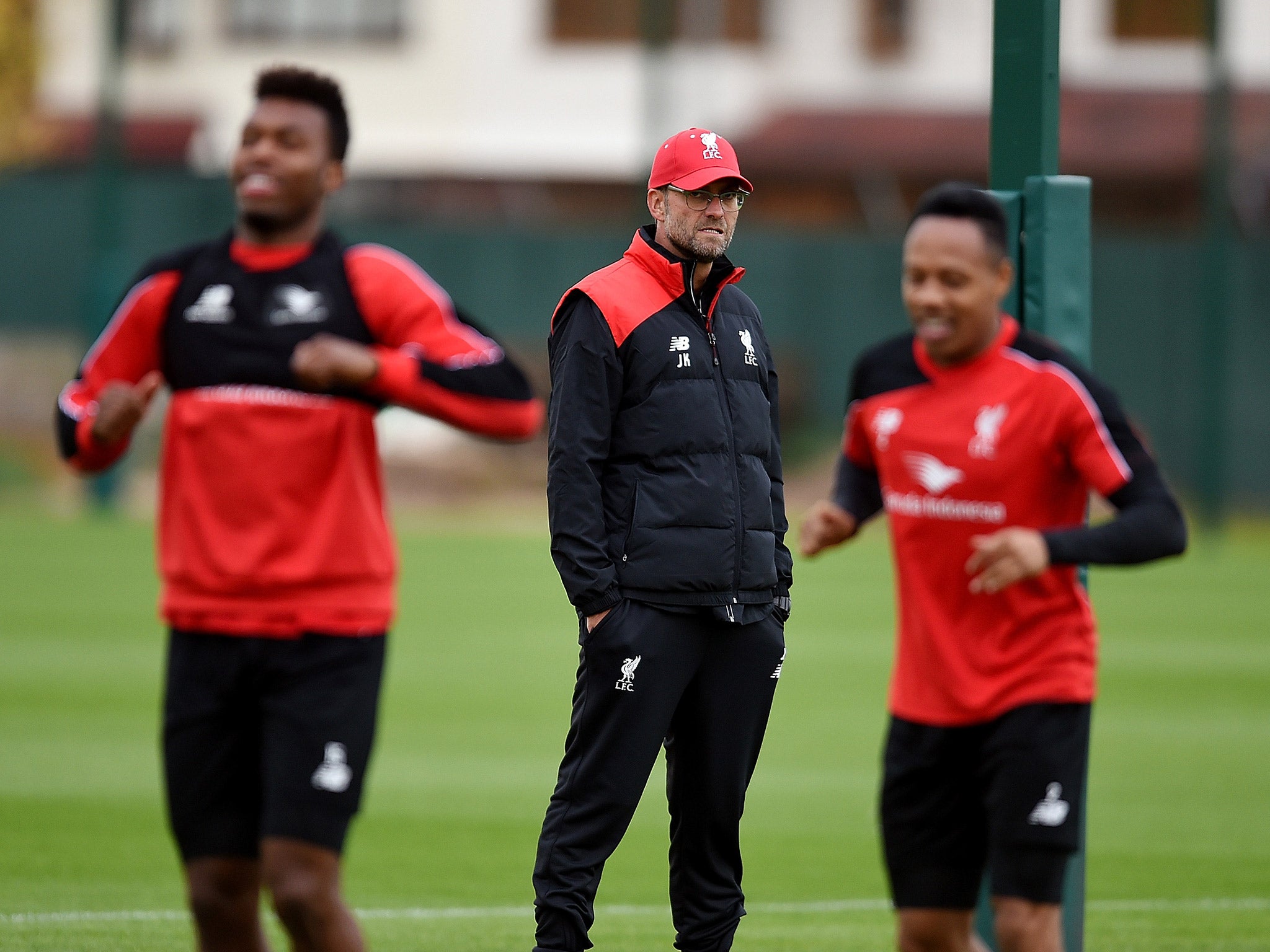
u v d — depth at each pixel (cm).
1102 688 4209
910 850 1580
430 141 12125
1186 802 2980
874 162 11231
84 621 5047
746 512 1652
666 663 1617
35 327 9669
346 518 1508
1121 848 2641
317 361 1454
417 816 2797
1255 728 3694
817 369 9656
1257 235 10581
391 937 2081
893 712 1591
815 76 11956
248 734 1528
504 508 9375
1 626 4938
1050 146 1714
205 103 12131
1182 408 9356
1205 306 8625
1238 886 2397
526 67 12081
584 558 1602
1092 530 1469
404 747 3406
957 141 11375
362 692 1501
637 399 1633
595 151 12081
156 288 1566
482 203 12112
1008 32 1725
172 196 9606
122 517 8412
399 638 4953
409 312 1543
